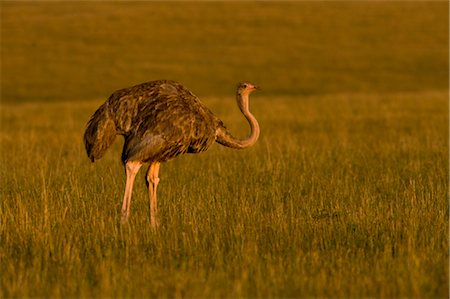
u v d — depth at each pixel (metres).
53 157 42.38
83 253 22.16
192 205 27.02
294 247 22.03
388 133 53.50
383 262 20.58
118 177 33.88
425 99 80.94
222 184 31.59
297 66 132.88
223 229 23.80
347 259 21.03
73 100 106.31
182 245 22.61
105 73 126.69
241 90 28.84
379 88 116.31
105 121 26.34
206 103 82.88
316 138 51.09
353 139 50.28
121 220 25.17
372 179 33.34
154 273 20.09
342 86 118.12
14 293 18.75
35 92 113.12
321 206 27.47
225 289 18.91
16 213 25.97
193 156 40.31
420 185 30.70
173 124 26.00
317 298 18.50
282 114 69.12
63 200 28.28
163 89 26.95
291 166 36.97
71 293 18.98
